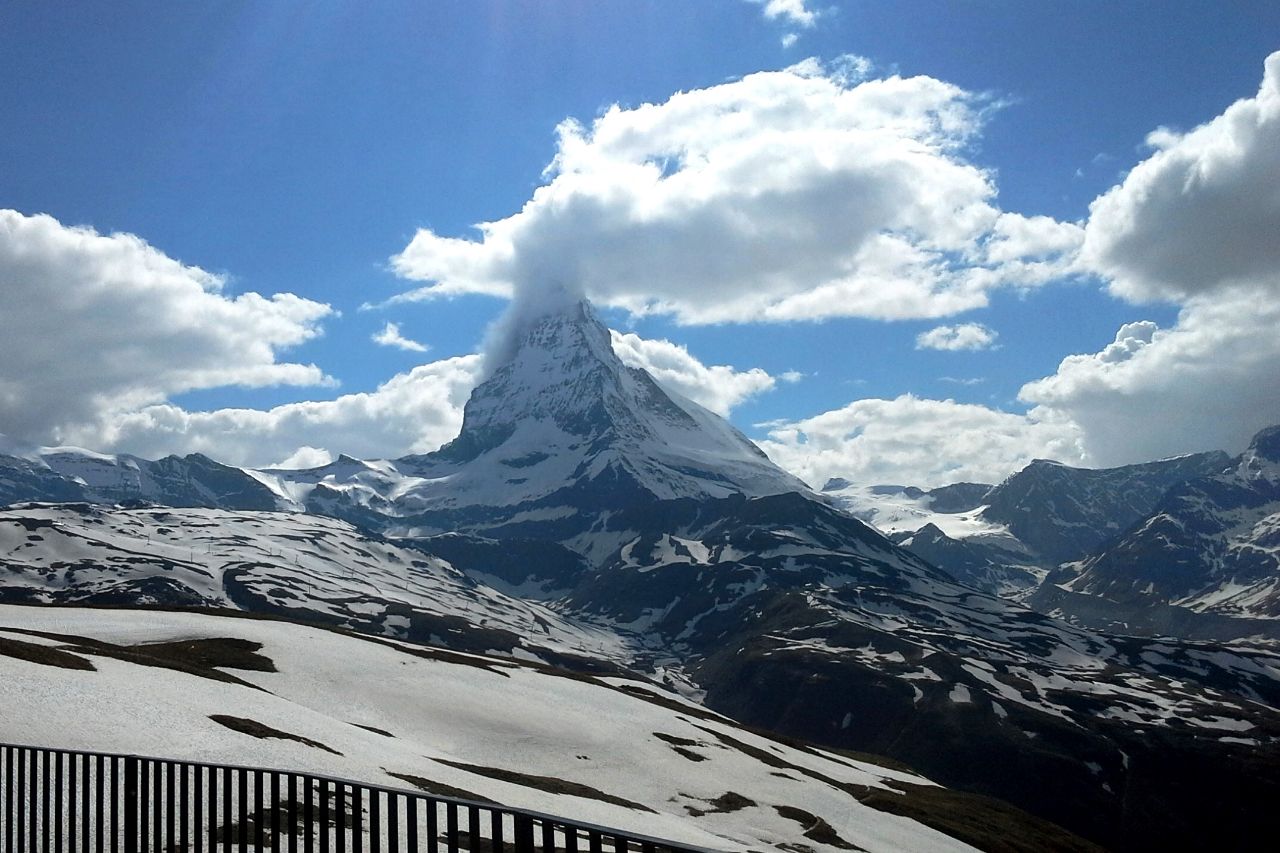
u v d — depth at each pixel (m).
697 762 101.69
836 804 100.88
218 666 96.75
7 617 112.38
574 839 17.23
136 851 25.41
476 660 130.75
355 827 20.67
